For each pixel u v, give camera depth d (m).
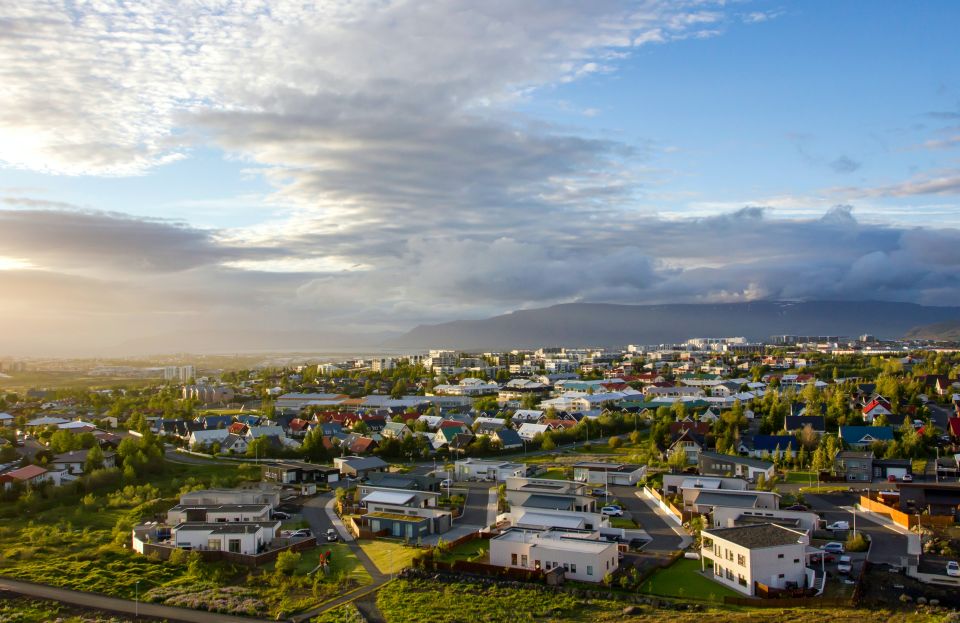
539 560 76.06
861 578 68.25
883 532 86.31
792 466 132.88
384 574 77.12
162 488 124.19
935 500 94.12
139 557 83.12
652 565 77.25
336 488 123.56
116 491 119.62
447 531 95.12
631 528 93.56
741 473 122.50
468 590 71.06
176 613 67.06
